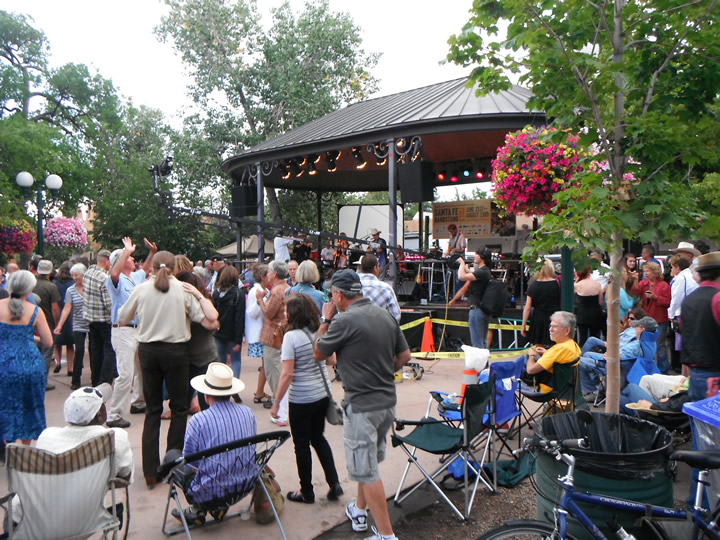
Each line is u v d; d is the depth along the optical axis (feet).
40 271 24.97
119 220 77.10
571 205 10.69
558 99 11.98
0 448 15.53
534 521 8.54
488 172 52.26
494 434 14.20
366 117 43.62
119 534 11.73
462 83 45.55
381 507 10.70
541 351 16.49
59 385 24.75
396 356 11.69
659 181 11.10
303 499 13.42
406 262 36.63
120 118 80.64
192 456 10.22
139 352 14.21
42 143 62.59
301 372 13.03
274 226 40.32
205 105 75.66
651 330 19.81
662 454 8.95
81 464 9.04
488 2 11.51
